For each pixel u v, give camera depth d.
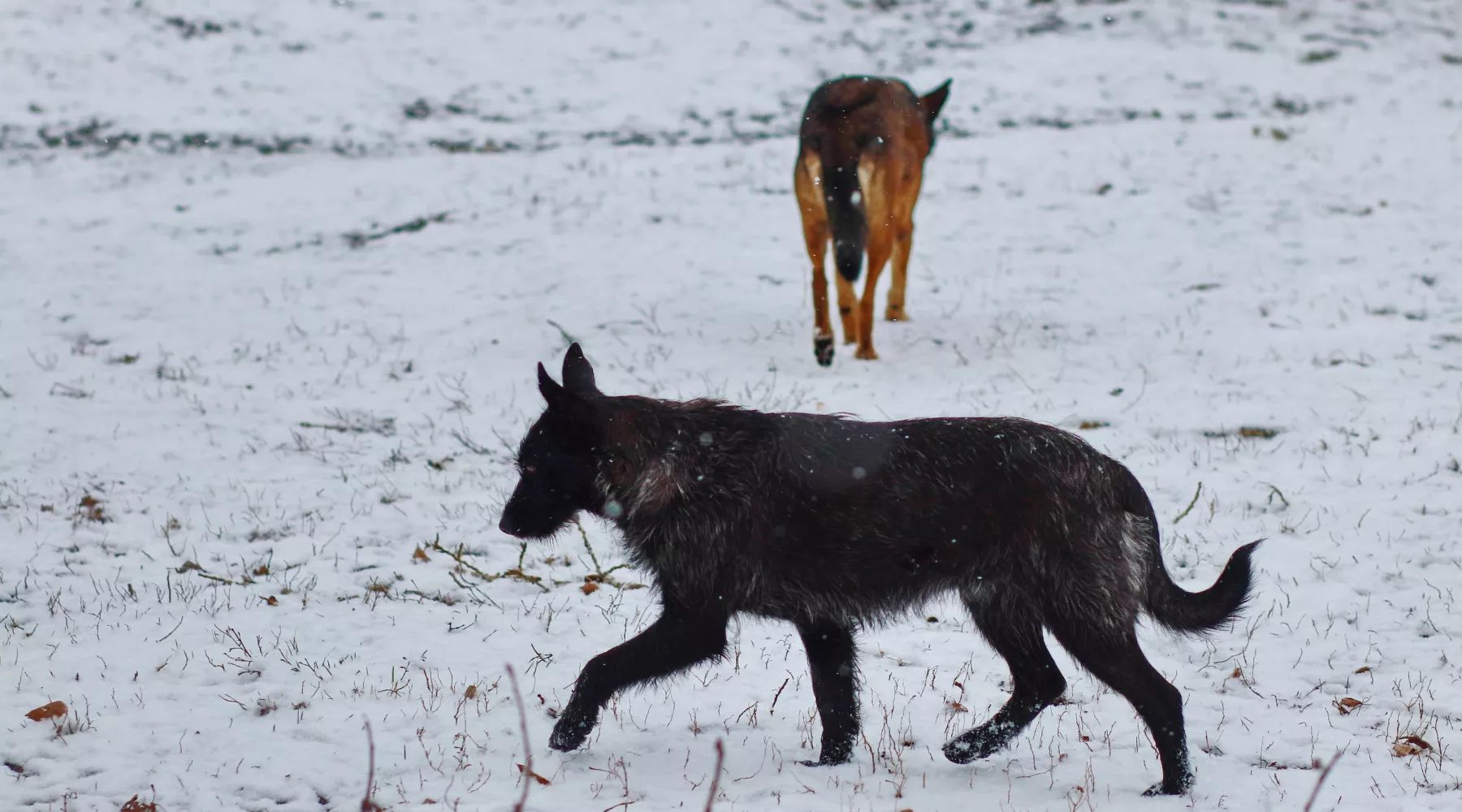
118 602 9.46
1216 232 21.09
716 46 34.75
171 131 28.03
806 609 6.68
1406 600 9.36
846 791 6.57
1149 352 15.90
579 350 7.23
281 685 7.97
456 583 9.95
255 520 11.41
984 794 6.55
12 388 15.08
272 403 14.85
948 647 8.87
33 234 21.97
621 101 31.16
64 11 33.81
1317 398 14.06
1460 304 17.11
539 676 8.23
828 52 34.44
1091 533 6.41
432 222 22.61
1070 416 13.82
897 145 15.59
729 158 26.39
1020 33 35.44
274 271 20.14
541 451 6.77
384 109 30.02
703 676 8.35
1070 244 20.91
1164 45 33.94
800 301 18.52
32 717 7.31
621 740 7.28
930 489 6.46
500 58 33.50
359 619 9.20
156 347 16.83
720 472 6.57
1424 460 12.16
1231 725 7.52
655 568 6.71
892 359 15.98
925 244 21.09
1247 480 11.96
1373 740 7.25
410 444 13.60
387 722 7.41
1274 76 31.69
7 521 11.18
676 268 19.97
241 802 6.40
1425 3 37.34
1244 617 9.24
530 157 26.78
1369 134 26.48
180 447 13.35
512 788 6.54
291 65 32.09
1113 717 7.71
